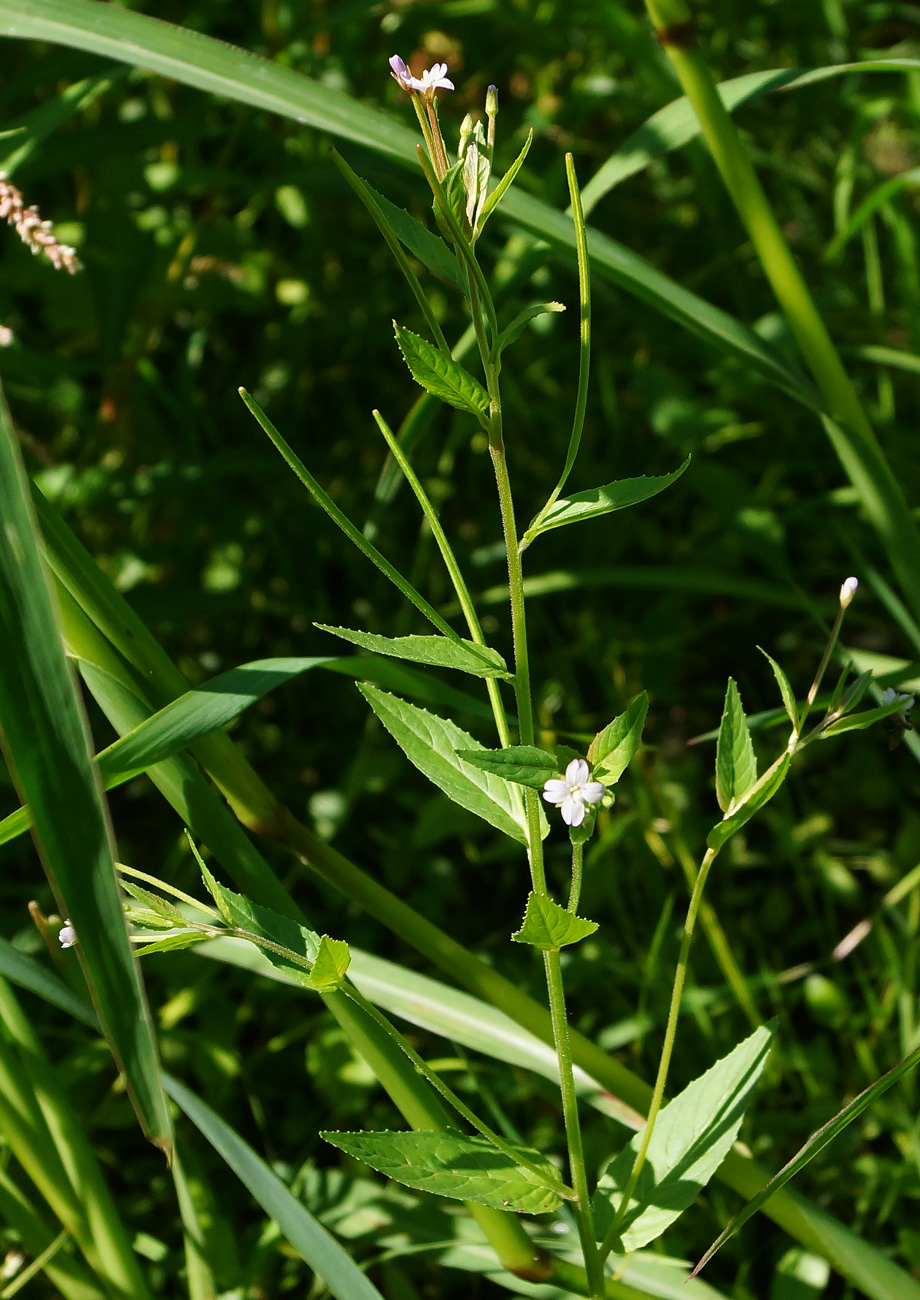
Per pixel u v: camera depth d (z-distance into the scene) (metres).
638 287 0.66
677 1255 0.69
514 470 0.96
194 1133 0.72
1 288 0.85
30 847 0.78
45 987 0.60
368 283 1.01
